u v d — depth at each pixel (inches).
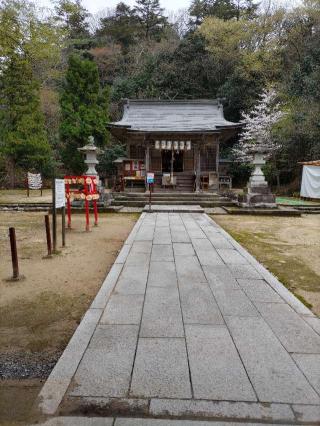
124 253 231.3
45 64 823.7
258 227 376.2
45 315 137.1
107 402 81.7
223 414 78.2
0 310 141.6
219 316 130.7
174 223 376.8
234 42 1117.1
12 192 834.2
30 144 867.4
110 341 109.9
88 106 913.5
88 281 179.3
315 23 994.7
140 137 731.4
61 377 90.8
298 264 219.5
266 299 149.7
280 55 1031.6
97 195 364.8
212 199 609.3
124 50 1515.7
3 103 844.6
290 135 827.4
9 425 76.0
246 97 1065.5
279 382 89.4
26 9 454.0
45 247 260.4
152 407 80.1
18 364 103.3
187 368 94.9
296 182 871.1
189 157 786.8
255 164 513.7
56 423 76.0
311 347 108.0
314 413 78.8
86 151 502.9
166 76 1191.6
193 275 183.8
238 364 97.2
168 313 132.8
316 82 808.9
